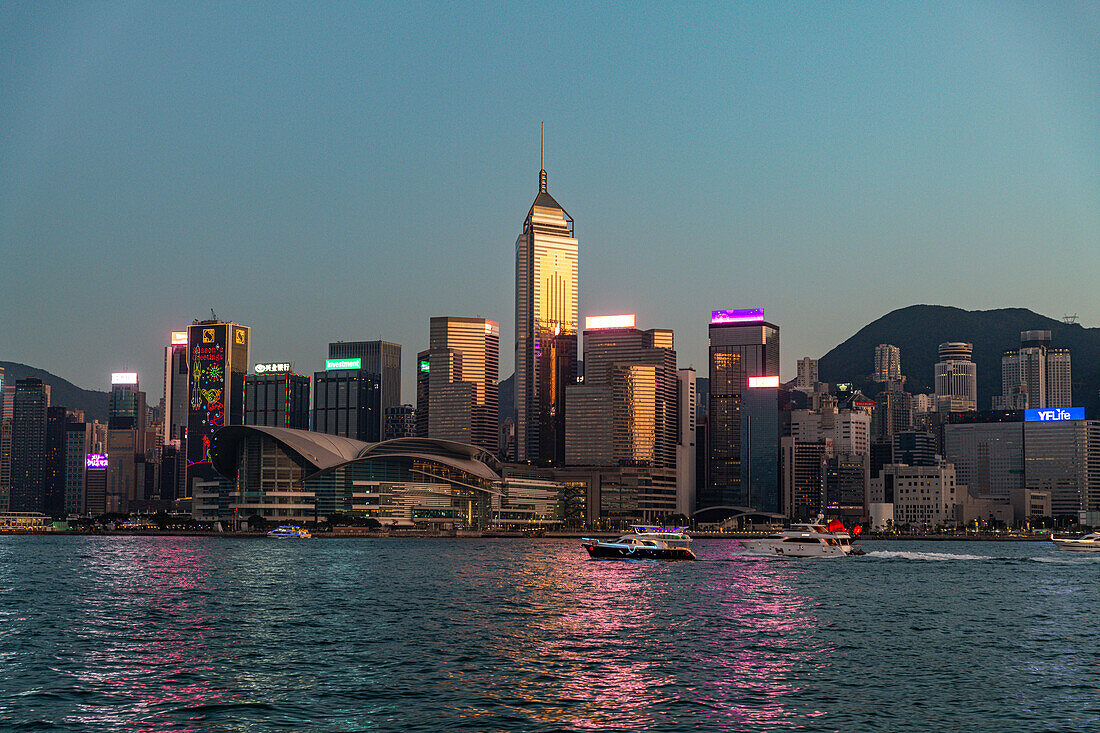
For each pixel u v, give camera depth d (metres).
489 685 82.44
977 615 133.38
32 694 78.12
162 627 116.12
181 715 72.00
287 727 69.12
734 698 78.06
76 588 168.25
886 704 76.31
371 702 76.19
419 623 121.00
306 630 114.25
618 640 107.56
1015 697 78.94
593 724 70.25
